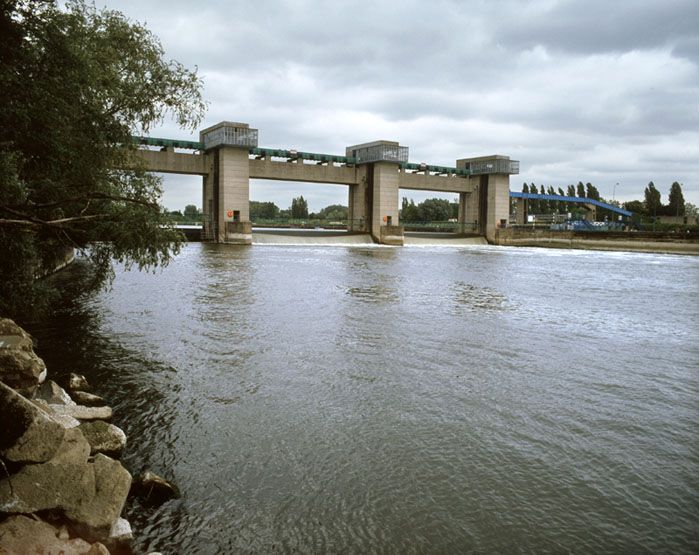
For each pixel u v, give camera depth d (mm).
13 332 12297
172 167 91625
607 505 9305
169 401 13477
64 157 17938
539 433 12312
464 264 60219
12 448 7492
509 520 8742
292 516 8609
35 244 19406
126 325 22250
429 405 13898
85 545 6750
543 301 33156
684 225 132375
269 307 27859
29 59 16609
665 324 26250
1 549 6195
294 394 14375
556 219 137750
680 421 13227
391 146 101062
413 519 8672
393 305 29828
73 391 13359
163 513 8461
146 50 21547
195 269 46188
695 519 8945
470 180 122688
